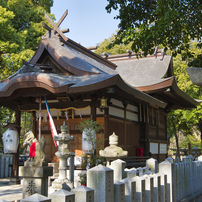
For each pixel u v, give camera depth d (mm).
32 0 35656
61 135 10062
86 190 4039
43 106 14383
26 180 6598
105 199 4629
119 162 6988
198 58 12828
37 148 6754
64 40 15516
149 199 6094
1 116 24406
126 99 16188
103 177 4684
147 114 18766
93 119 12977
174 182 8391
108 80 11398
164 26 10367
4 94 12906
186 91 30156
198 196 11859
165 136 23172
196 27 11914
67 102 13664
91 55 17969
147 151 18203
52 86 11898
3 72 23062
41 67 13508
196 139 40500
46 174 6562
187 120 28359
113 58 24859
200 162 13086
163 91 18062
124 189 5223
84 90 11641
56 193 3660
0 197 9484
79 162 13688
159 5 10586
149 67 22422
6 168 16781
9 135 13336
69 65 13883
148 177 6227
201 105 27984
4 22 23203
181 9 10609
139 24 12852
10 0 31891
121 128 15773
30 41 30984
